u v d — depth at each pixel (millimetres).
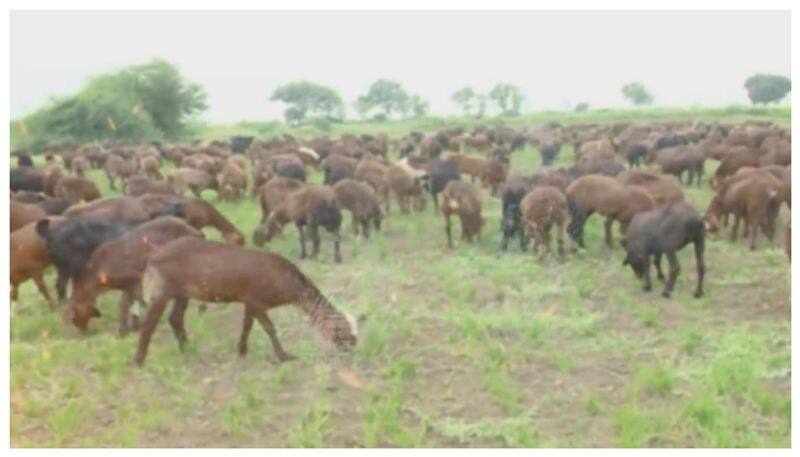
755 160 21016
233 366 8688
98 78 53719
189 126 58219
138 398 7945
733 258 13320
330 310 8820
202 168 23500
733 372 8133
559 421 7379
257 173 22078
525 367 8672
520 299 11164
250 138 38656
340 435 7195
